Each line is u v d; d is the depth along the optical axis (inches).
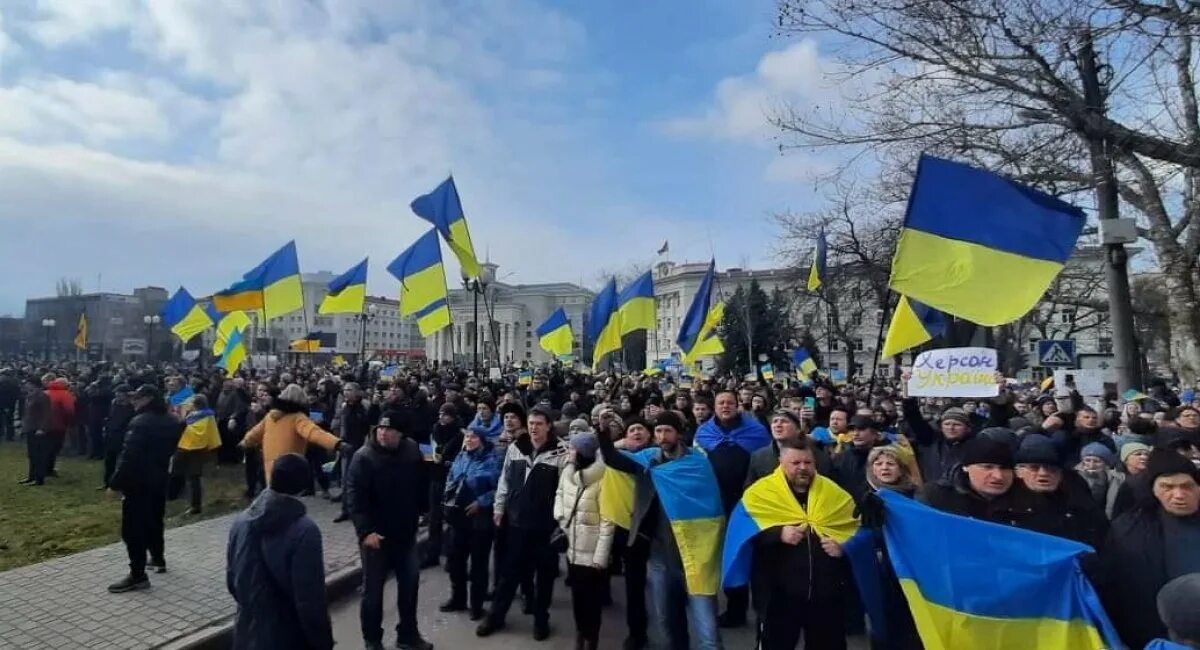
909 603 148.9
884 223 1099.3
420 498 223.8
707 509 199.9
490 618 238.4
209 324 891.4
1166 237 507.8
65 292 3346.5
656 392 451.8
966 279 242.2
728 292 2728.8
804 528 163.2
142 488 263.0
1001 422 336.8
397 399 398.9
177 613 238.4
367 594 210.8
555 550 237.6
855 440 252.5
